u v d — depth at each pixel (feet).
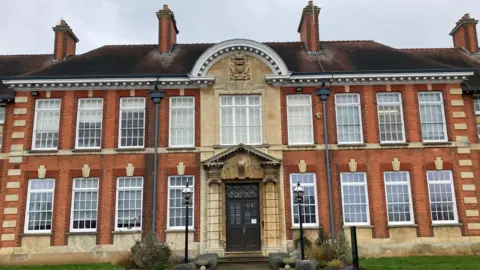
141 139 73.82
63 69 78.07
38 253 68.64
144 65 80.18
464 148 73.20
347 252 60.03
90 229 70.08
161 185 71.36
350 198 71.72
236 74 75.36
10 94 76.18
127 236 69.56
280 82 74.79
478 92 76.07
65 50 87.92
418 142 73.26
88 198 71.41
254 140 73.72
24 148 72.28
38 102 74.74
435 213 71.46
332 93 75.36
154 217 69.77
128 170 71.92
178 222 70.74
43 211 70.79
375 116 74.23
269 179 70.13
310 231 69.77
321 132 73.56
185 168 71.97
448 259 63.46
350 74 74.43
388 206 71.56
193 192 71.26
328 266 56.95
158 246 61.00
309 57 83.05
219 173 70.69
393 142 73.26
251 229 70.85
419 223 70.38
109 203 70.59
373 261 63.00
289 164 72.23
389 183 72.38
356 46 88.28
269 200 69.77
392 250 69.36
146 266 58.54
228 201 71.87
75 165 71.97
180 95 75.10
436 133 74.43
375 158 72.69
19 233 69.21
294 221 70.64
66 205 70.44
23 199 70.64
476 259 63.00
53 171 71.67
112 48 87.92
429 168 72.49
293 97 75.51
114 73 76.59
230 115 74.74
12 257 68.33
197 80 74.33
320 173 72.08
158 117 73.97
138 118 74.64
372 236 69.87
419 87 75.61
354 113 75.00
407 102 74.90
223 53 75.87
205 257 61.41
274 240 68.44
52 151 72.23
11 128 74.49
